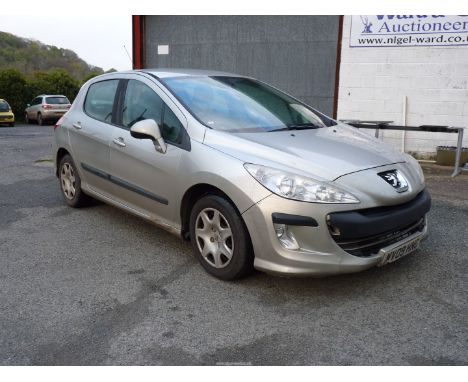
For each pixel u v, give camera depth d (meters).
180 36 9.59
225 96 4.11
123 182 4.23
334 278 3.49
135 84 4.29
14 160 8.82
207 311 3.05
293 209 2.99
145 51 9.91
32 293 3.32
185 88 4.02
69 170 5.22
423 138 8.27
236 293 3.29
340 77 8.54
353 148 3.56
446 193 6.05
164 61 9.82
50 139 13.51
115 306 3.13
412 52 8.02
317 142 3.60
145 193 3.98
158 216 3.96
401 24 7.98
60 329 2.86
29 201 5.70
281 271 3.06
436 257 3.88
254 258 3.22
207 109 3.84
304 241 3.01
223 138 3.47
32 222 4.88
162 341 2.73
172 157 3.64
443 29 7.76
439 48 7.85
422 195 3.54
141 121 3.72
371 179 3.17
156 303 3.17
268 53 9.00
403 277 3.51
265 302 3.16
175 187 3.64
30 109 25.45
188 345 2.69
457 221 4.86
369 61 8.30
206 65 9.51
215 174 3.29
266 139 3.53
